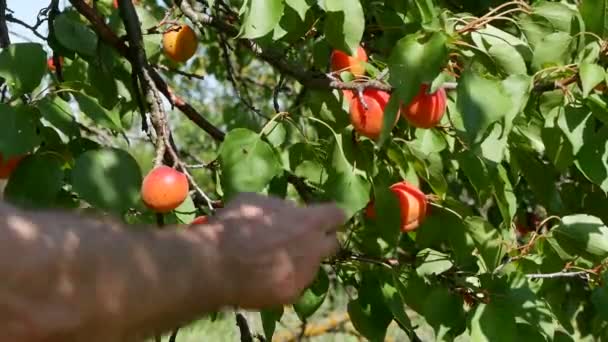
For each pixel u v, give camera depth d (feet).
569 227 8.86
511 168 9.45
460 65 8.37
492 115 7.06
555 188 9.39
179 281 3.06
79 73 10.09
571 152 8.18
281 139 8.50
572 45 8.16
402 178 9.17
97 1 11.43
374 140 7.70
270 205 3.62
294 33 8.43
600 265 8.86
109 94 9.40
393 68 6.95
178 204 7.26
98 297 2.84
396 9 8.94
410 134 8.75
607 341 11.94
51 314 2.75
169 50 10.47
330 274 13.53
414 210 8.42
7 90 8.14
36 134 7.02
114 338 2.93
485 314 8.04
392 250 9.40
